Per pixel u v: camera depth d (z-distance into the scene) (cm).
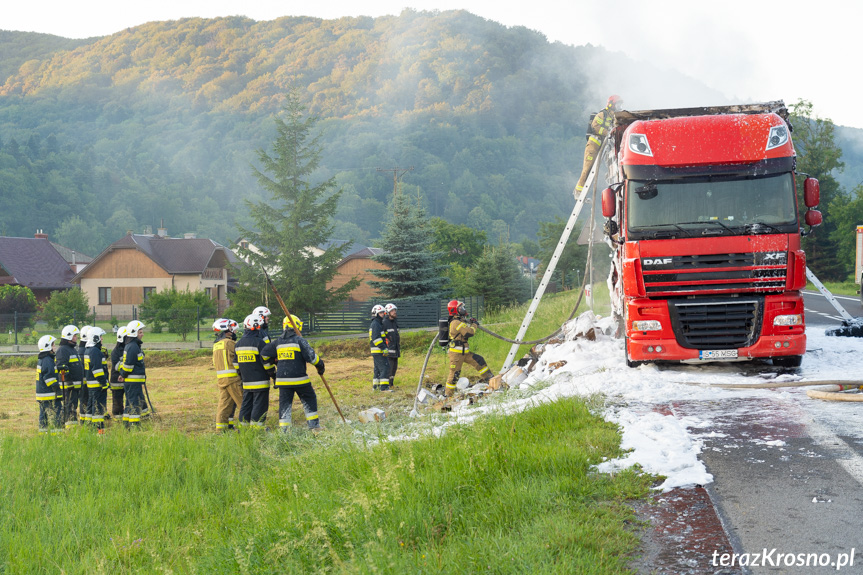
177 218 17200
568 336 1345
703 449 560
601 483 488
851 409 673
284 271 3161
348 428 863
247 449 866
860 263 1983
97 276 5691
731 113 1027
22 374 2359
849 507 419
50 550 559
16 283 5809
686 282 884
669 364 976
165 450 864
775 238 870
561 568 345
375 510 459
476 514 448
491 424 685
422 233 3575
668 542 388
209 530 564
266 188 3338
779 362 938
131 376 1190
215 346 1101
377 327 1446
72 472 814
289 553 432
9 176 15700
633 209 902
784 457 525
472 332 1266
